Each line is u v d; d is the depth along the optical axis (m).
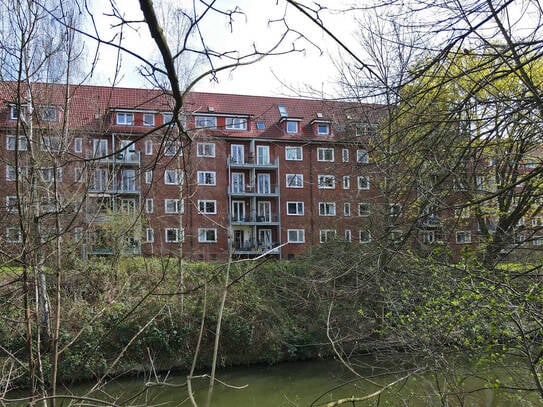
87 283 7.30
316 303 15.03
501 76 4.20
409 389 7.09
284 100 38.06
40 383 3.48
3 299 3.83
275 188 35.44
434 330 5.71
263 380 14.02
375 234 9.59
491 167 6.27
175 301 13.98
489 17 3.71
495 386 5.24
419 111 4.98
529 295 4.53
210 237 32.91
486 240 6.91
